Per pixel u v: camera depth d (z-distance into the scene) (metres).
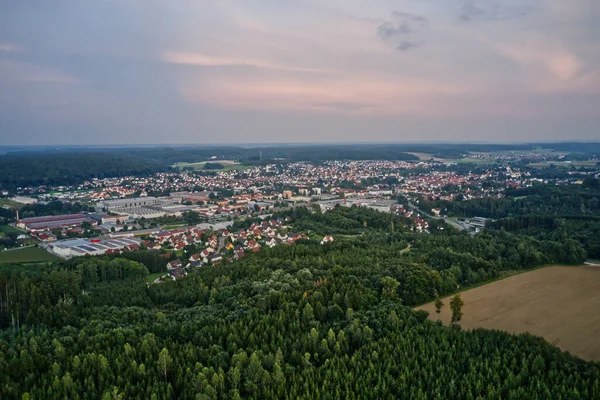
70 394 113.94
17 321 162.12
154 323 152.38
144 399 112.88
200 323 148.88
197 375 118.50
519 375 118.19
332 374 121.56
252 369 119.75
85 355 128.50
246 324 147.12
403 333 142.25
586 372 121.06
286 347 134.38
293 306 157.00
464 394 114.31
